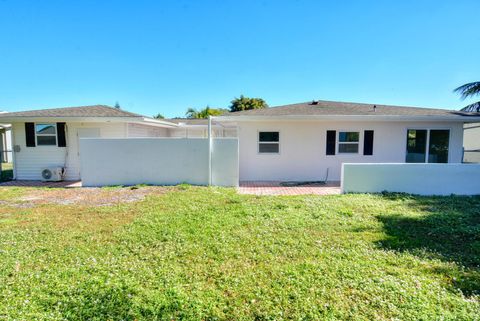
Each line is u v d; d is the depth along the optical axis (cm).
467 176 830
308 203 682
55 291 288
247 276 324
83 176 991
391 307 260
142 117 1156
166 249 402
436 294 281
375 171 838
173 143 989
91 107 1373
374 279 312
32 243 428
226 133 2106
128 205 668
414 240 434
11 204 700
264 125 1149
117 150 991
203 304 271
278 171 1161
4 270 337
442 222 523
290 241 430
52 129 1182
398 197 759
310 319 247
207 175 992
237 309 264
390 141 1145
